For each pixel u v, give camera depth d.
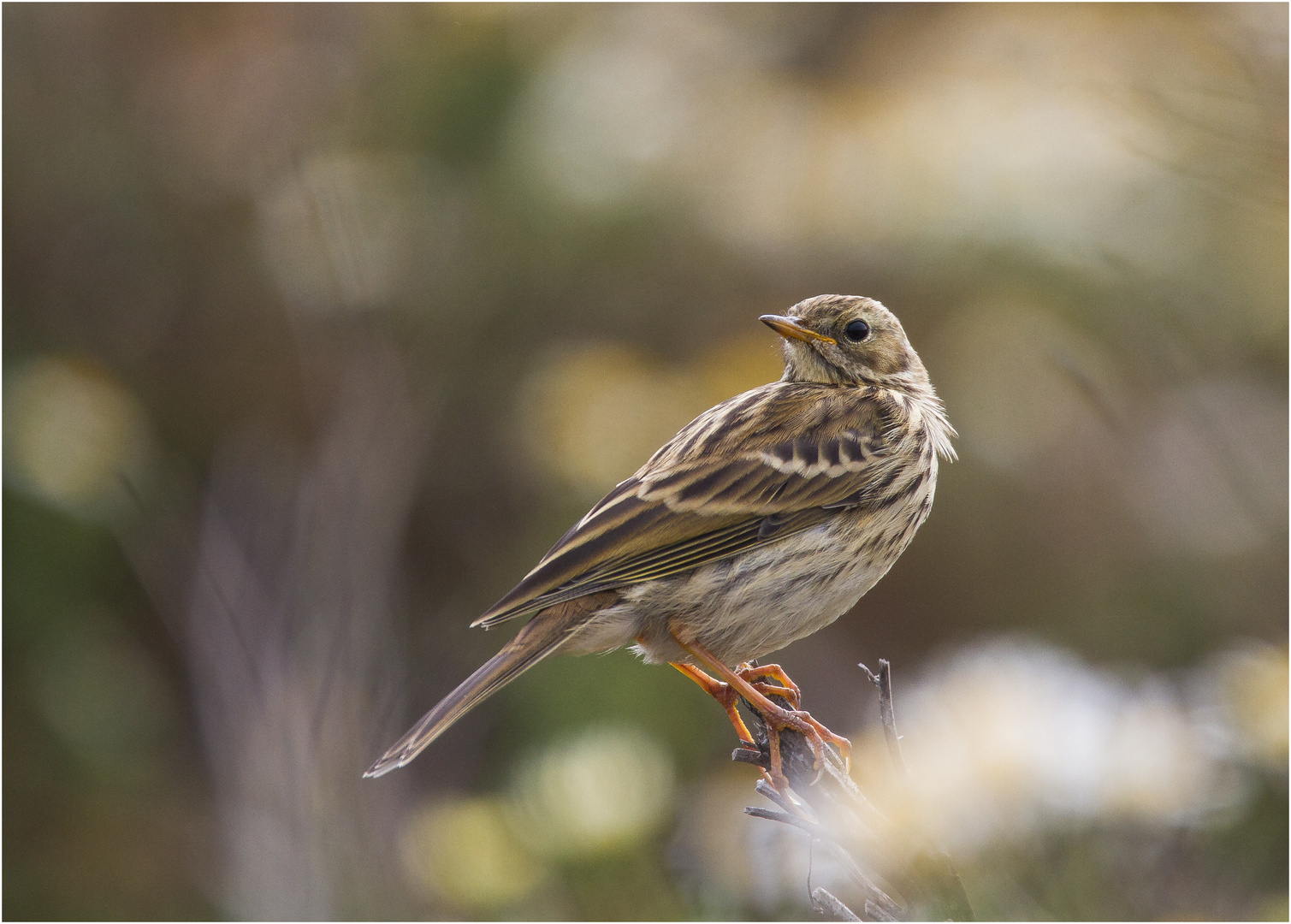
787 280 11.80
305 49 13.70
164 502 11.88
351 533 10.55
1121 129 9.95
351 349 12.05
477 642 11.85
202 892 11.45
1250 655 6.59
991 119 11.22
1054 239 10.96
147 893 11.49
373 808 9.52
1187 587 10.96
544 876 7.34
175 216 13.69
